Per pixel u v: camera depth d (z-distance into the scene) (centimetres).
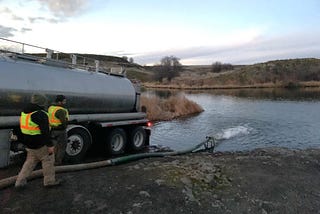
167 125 2138
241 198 668
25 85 805
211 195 664
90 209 563
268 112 3034
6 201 577
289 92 6419
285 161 1002
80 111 975
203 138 1672
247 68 11100
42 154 623
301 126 2161
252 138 1716
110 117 1068
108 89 1059
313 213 643
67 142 866
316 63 10856
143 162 905
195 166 841
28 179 682
